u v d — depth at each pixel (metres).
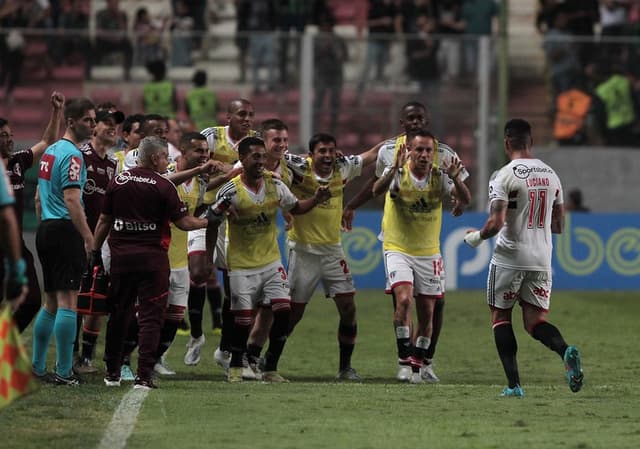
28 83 66.56
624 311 55.94
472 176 67.12
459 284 65.25
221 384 33.09
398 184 35.56
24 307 32.09
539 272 30.91
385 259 36.47
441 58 66.94
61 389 30.95
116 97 66.12
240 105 39.19
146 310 30.94
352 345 37.19
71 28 72.81
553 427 26.00
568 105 69.38
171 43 66.12
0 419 26.33
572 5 74.44
